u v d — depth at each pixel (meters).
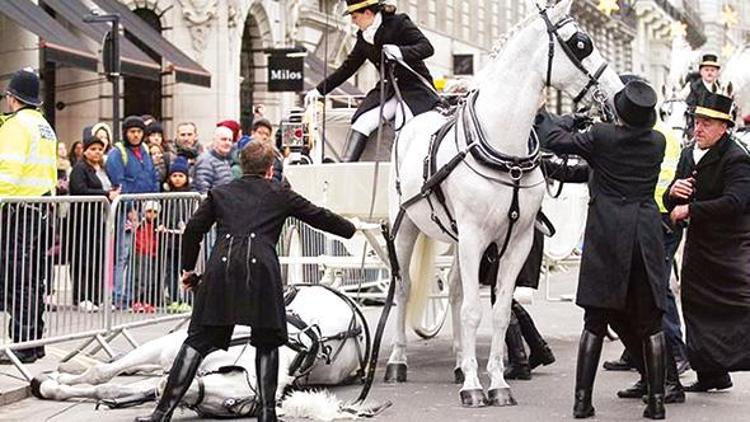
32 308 10.37
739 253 9.52
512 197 9.09
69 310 10.73
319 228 8.49
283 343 8.30
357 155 11.27
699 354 9.62
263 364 8.29
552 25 9.05
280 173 13.98
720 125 9.42
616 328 9.33
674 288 13.23
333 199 11.43
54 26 20.92
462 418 8.88
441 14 46.12
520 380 10.55
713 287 9.59
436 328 13.18
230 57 30.08
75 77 27.39
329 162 12.44
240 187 8.41
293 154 14.02
